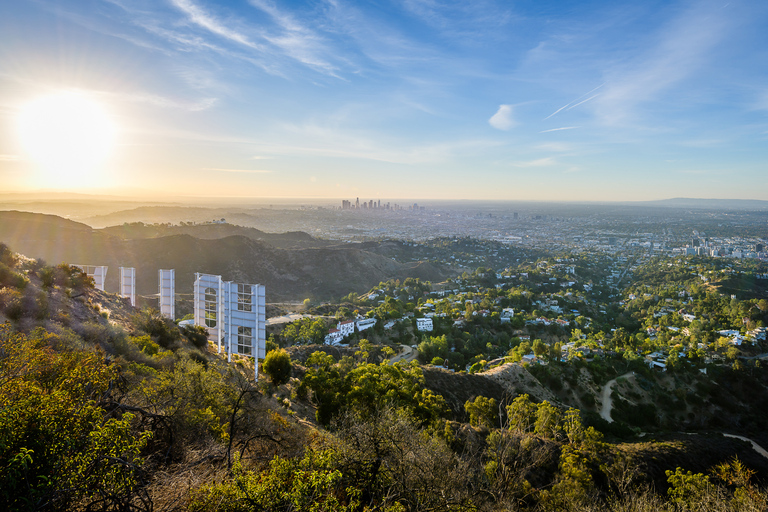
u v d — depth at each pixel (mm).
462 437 24016
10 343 9570
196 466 8836
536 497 17750
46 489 6027
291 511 7262
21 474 5996
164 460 9047
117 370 12273
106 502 6723
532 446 22281
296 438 13750
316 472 7863
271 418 15414
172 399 11781
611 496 21625
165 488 7680
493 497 13164
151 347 23922
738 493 18547
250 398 16891
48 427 6566
